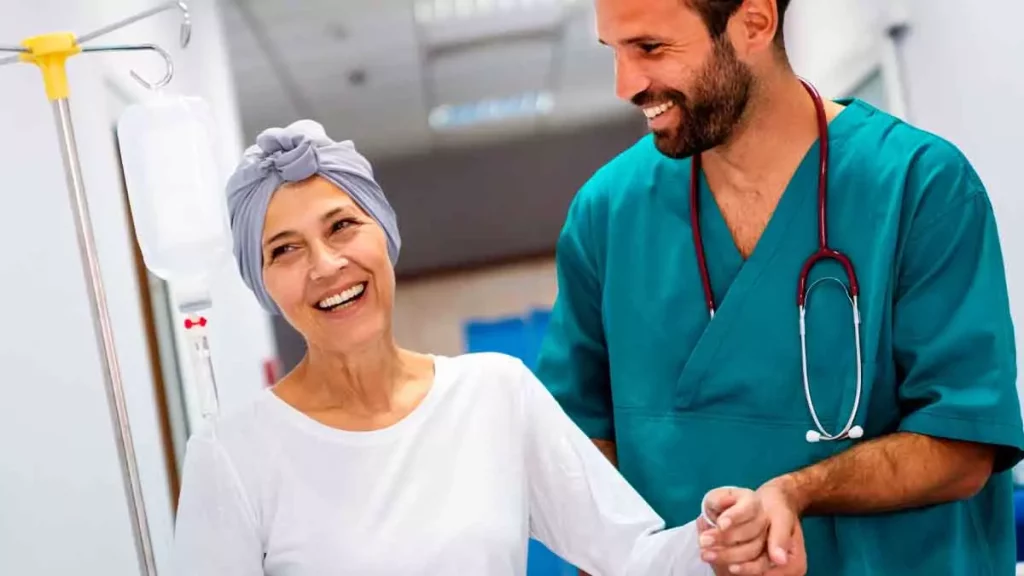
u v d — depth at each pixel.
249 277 1.24
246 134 6.50
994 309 1.27
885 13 2.58
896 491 1.23
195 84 3.57
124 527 2.05
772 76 1.31
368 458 1.22
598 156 8.34
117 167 2.43
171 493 2.50
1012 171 2.07
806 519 1.36
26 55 1.17
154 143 1.22
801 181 1.36
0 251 1.59
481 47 5.32
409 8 4.54
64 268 1.90
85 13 2.26
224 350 3.36
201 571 1.18
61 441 1.75
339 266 1.17
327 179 1.20
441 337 8.46
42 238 1.80
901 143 1.34
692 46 1.22
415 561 1.18
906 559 1.32
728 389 1.38
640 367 1.45
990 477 1.36
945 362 1.27
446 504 1.21
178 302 1.25
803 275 1.34
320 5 4.31
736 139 1.34
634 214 1.48
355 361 1.23
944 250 1.28
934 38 2.36
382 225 1.25
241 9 4.22
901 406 1.34
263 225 1.20
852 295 1.32
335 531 1.18
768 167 1.37
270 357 4.67
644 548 1.27
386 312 1.22
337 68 5.32
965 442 1.26
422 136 7.53
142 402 2.33
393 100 6.22
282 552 1.19
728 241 1.41
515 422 1.29
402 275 8.56
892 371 1.33
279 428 1.23
